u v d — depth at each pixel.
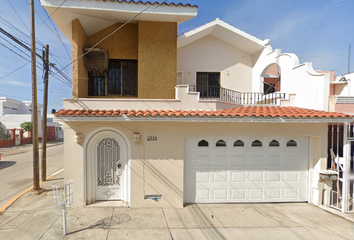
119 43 6.75
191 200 5.64
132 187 5.26
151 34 6.26
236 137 5.71
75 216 4.70
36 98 6.40
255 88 8.62
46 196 5.99
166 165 5.37
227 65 8.66
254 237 4.04
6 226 4.25
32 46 6.40
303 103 6.80
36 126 6.32
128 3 5.67
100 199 5.50
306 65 6.66
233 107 6.65
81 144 5.16
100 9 5.55
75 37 5.88
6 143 20.38
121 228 4.25
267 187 5.79
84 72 6.36
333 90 8.93
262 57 8.23
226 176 5.71
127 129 5.27
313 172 5.77
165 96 6.31
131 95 6.97
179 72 8.36
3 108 25.64
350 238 4.03
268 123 5.56
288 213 5.13
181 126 5.41
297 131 5.59
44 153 7.90
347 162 5.19
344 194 5.16
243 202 5.74
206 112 5.16
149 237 3.96
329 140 6.15
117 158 5.52
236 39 8.20
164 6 5.80
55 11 5.56
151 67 6.26
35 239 3.80
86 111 4.93
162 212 5.05
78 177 5.16
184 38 7.57
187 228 4.32
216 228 4.35
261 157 5.78
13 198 5.89
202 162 5.66
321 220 4.77
